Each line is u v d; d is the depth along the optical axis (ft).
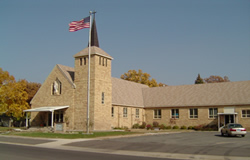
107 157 52.65
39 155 54.03
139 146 71.31
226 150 63.62
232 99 152.76
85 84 137.18
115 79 178.70
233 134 101.50
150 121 177.58
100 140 85.92
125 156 54.65
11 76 138.21
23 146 71.15
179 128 164.96
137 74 265.13
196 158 53.16
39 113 152.87
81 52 141.38
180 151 62.28
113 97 154.30
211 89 168.76
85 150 64.49
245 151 61.93
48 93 150.82
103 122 137.80
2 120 238.48
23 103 142.10
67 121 139.64
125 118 160.35
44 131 125.90
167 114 171.32
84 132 113.91
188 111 164.25
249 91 153.38
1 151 59.82
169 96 178.91
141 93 193.67
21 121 226.99
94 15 147.23
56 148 67.97
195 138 95.55
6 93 132.26
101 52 141.38
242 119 146.72
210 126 154.92
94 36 144.36
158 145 73.46
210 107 157.17
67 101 141.90
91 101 133.90
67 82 143.64
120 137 97.19
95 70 135.64
